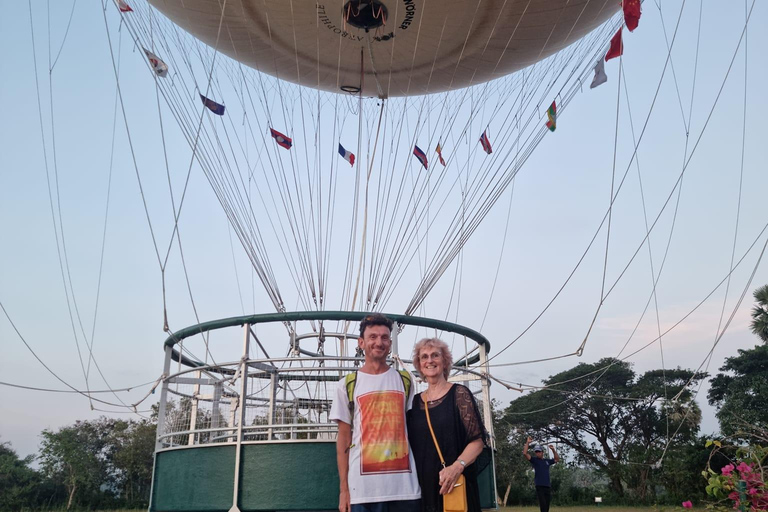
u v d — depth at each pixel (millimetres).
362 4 11078
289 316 7508
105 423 50562
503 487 47094
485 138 11734
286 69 14008
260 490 6969
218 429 7387
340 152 14023
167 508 7680
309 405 8641
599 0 10906
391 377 4109
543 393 53031
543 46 12562
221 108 10898
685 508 5977
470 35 12195
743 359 40875
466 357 9148
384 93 14945
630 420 49625
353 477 3805
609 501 44312
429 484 3766
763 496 5410
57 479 46219
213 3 11242
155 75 9359
